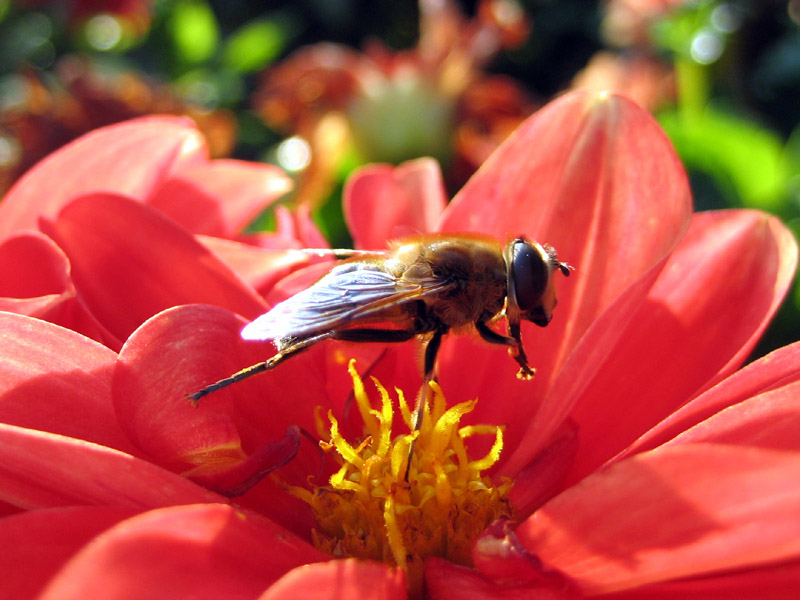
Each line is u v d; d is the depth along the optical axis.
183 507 0.07
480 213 0.09
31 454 0.07
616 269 0.08
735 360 0.08
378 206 0.09
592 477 0.07
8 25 0.20
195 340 0.07
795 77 0.21
